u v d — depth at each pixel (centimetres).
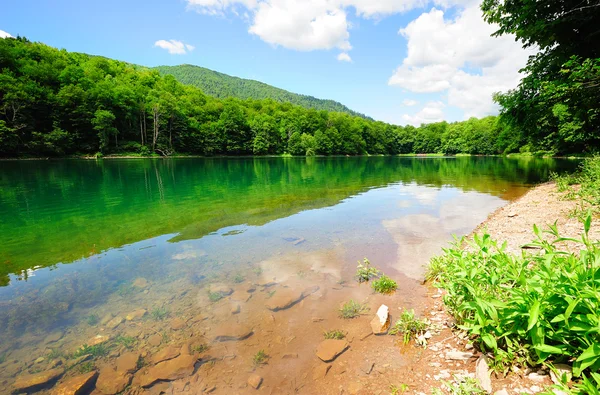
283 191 1664
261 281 564
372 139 11612
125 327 424
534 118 1886
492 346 288
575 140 2280
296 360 355
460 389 273
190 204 1277
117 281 566
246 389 314
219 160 5766
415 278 573
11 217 1045
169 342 391
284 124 9381
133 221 994
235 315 451
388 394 297
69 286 548
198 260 667
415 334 392
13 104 4362
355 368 338
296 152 8888
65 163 3922
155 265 640
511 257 363
